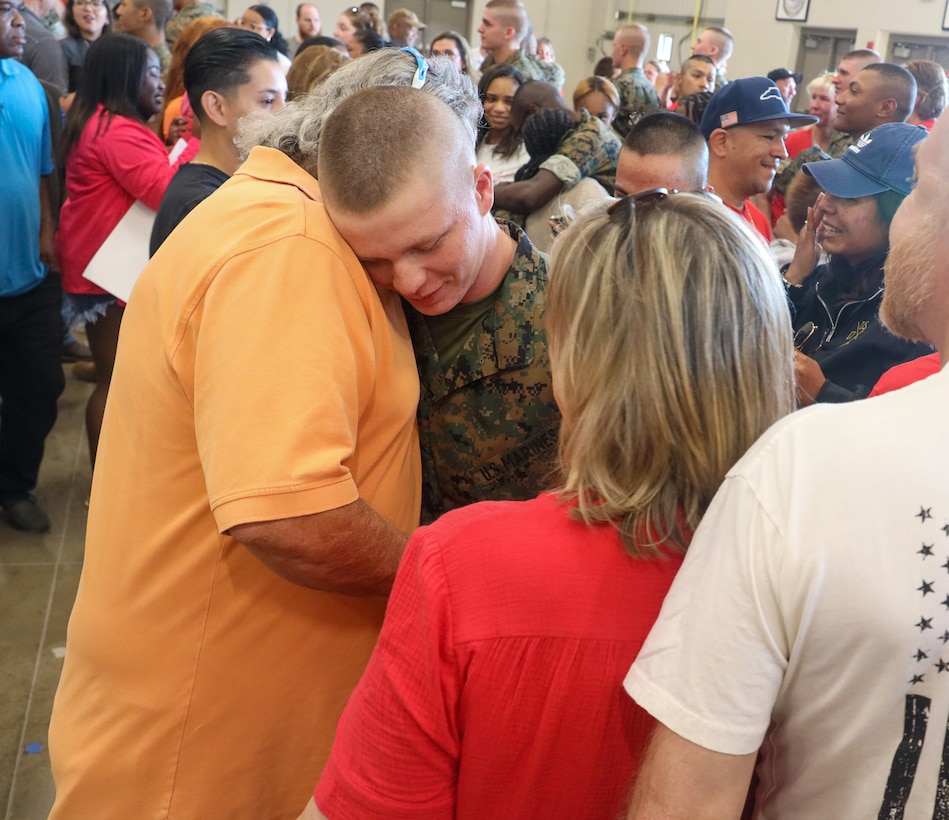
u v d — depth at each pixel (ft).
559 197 9.42
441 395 3.92
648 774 2.22
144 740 3.60
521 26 16.67
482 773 2.42
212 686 3.54
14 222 8.67
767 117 8.46
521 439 3.95
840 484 2.04
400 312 3.71
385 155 2.99
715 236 2.47
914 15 27.35
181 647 3.51
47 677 7.61
